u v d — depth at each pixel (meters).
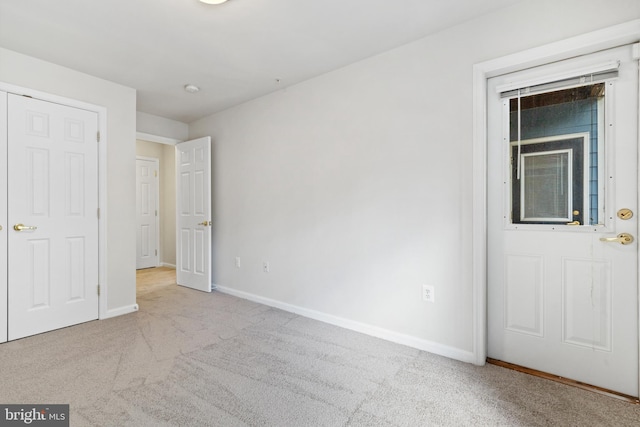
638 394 1.66
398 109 2.35
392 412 1.55
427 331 2.23
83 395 1.68
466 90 2.05
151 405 1.60
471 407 1.59
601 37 1.63
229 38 2.23
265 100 3.31
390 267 2.40
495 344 2.08
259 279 3.39
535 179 1.94
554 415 1.53
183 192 4.16
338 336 2.48
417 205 2.27
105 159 2.90
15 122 2.41
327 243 2.79
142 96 3.33
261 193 3.37
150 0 1.81
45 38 2.22
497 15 1.93
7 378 1.84
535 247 1.94
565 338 1.86
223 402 1.63
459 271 2.09
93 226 2.83
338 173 2.71
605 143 1.74
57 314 2.61
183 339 2.42
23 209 2.44
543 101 1.91
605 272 1.75
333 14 1.96
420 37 2.22
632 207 1.68
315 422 1.48
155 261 5.69
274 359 2.10
